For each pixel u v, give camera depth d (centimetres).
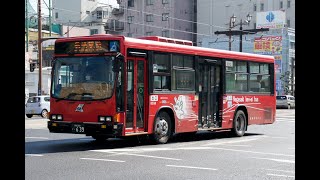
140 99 1362
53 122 1339
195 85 1580
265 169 983
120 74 1284
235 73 1788
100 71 1294
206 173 916
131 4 9288
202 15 9100
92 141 1554
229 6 8888
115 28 9444
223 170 960
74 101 1314
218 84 1705
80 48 1330
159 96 1421
